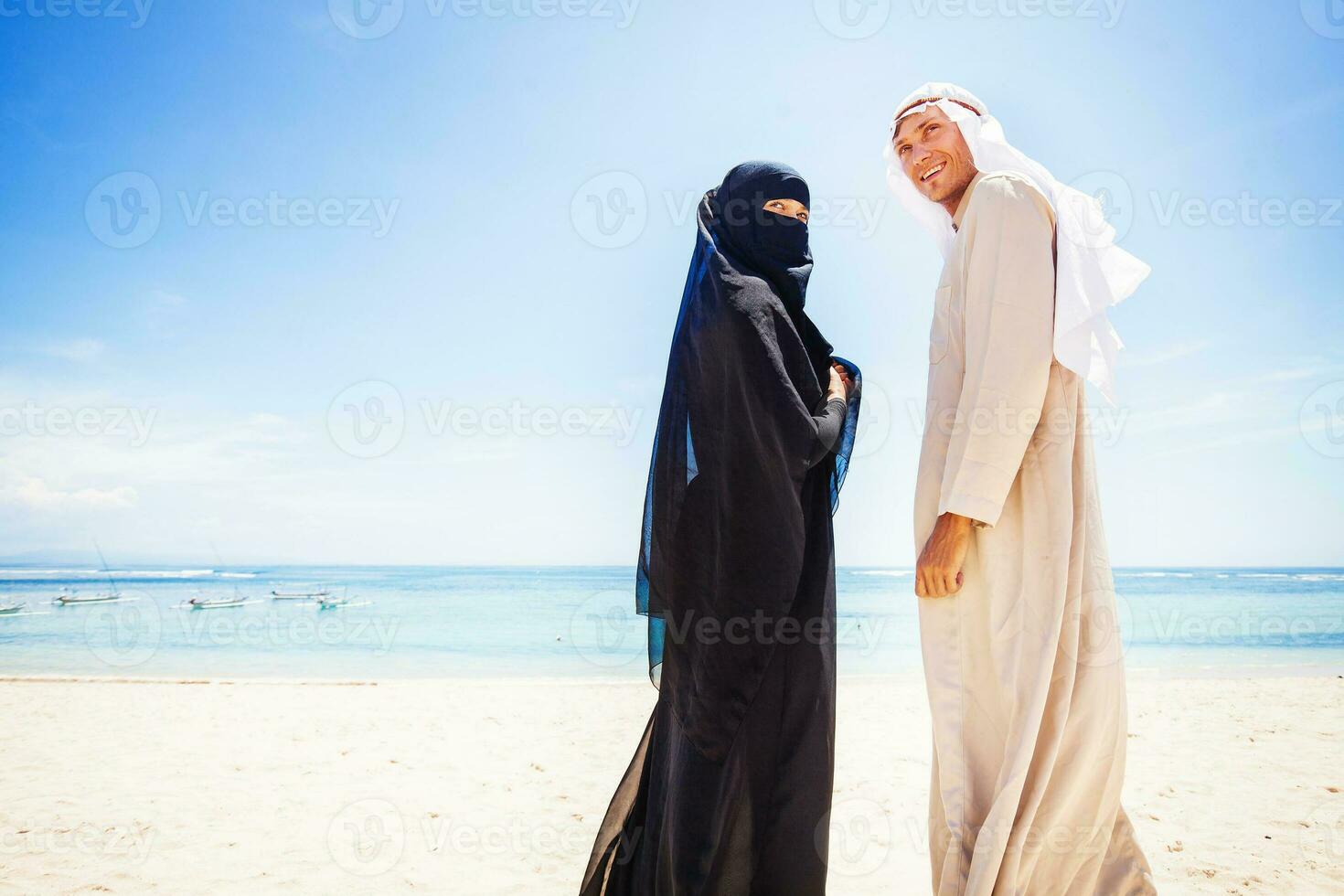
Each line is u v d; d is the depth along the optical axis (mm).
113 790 4969
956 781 2219
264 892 3186
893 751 6105
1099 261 2285
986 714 2217
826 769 2264
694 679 2295
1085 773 2176
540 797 4793
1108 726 2191
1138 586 50219
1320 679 11430
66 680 11656
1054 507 2197
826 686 2318
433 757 5992
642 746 2650
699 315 2449
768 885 2193
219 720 7816
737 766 2223
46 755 6102
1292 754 5961
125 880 3330
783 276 2578
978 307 2297
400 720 7754
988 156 2488
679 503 2389
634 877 2461
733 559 2320
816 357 2666
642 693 10133
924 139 2594
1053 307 2240
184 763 5770
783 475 2303
